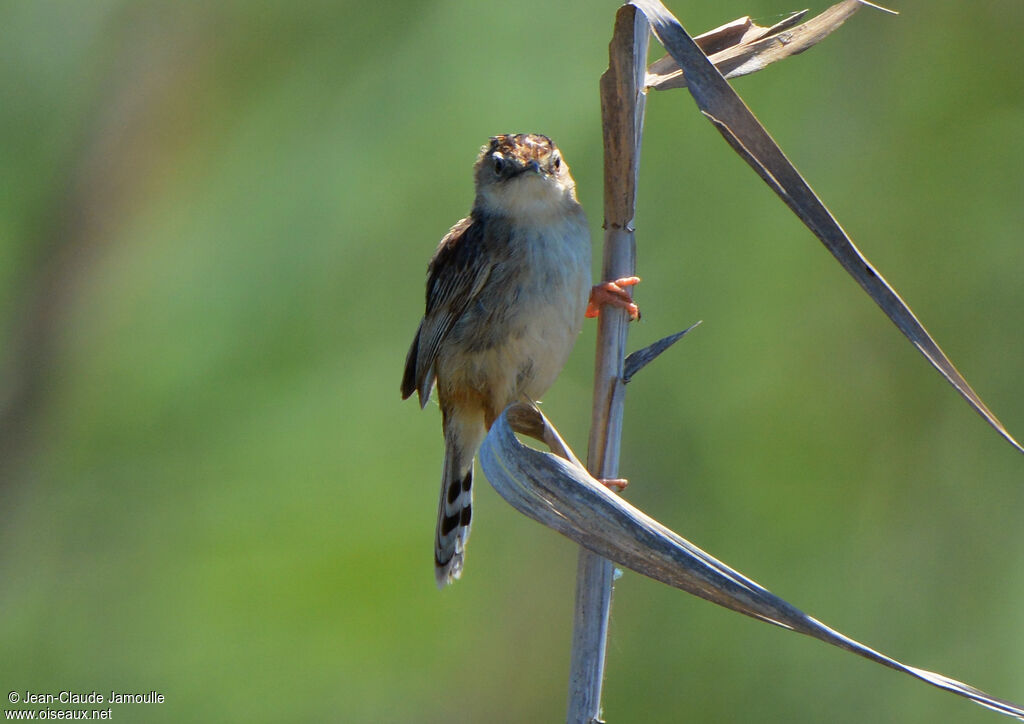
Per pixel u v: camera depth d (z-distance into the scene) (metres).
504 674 12.79
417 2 11.70
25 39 12.09
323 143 11.85
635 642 12.06
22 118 12.09
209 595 11.45
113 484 11.76
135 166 12.13
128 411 11.82
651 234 11.59
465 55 11.55
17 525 12.08
